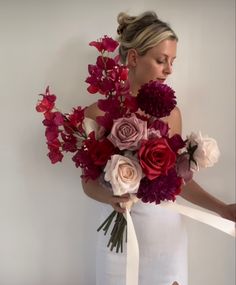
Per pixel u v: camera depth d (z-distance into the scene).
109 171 0.79
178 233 1.18
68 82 1.33
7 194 1.38
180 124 1.23
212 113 1.34
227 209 1.17
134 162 0.80
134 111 0.85
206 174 1.37
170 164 0.78
